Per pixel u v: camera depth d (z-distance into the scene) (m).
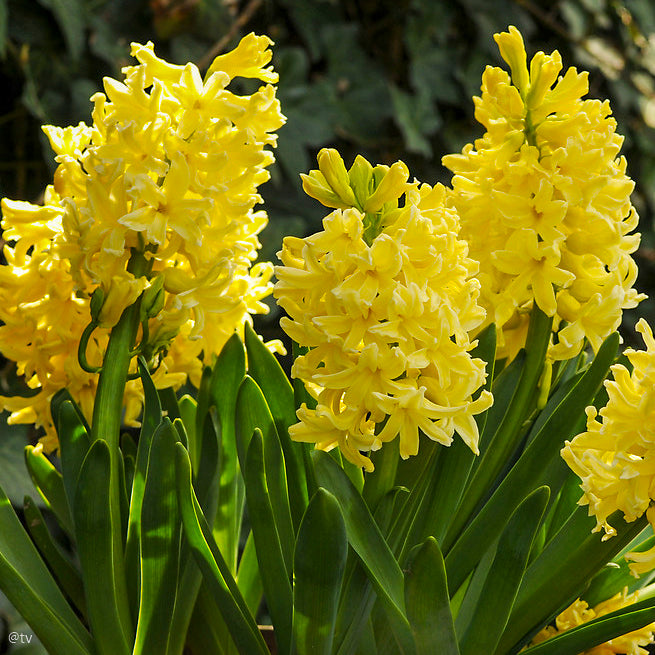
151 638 0.98
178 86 0.97
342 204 0.96
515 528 0.94
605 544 0.96
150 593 0.98
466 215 0.99
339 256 0.94
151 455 0.97
